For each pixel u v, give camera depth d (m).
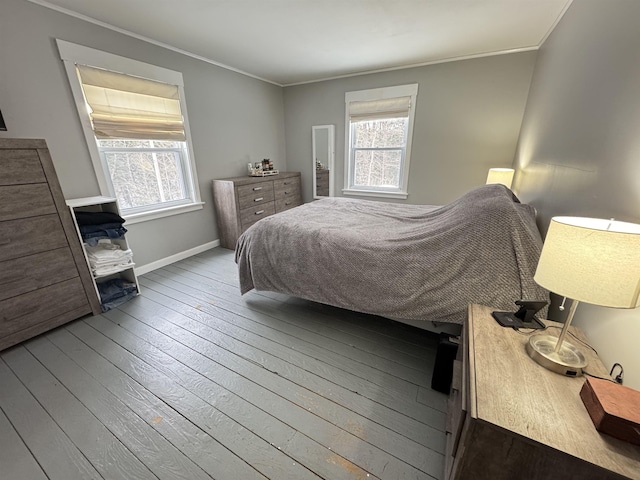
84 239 2.07
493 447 0.70
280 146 4.68
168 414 1.33
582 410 0.72
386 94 3.75
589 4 1.56
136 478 1.06
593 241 0.71
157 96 2.77
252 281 2.23
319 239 1.92
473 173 3.54
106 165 2.52
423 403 1.38
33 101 2.00
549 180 1.95
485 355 0.91
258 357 1.70
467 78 3.28
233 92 3.65
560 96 1.92
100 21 2.26
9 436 1.22
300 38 2.66
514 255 1.32
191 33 2.53
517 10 2.14
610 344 0.93
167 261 3.13
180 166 3.18
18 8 1.86
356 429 1.25
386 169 4.12
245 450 1.16
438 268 1.48
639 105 0.97
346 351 1.76
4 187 1.62
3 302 1.68
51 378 1.54
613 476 0.58
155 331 1.96
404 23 2.38
